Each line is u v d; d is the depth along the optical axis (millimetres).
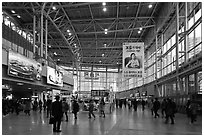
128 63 17438
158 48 35812
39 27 26375
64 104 14672
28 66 19266
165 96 29906
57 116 9883
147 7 28875
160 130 10344
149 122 13961
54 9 26703
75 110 16266
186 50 22734
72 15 31016
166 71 31141
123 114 21719
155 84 35719
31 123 13203
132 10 29594
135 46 17516
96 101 30250
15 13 30203
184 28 23031
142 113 23203
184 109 21031
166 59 31406
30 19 31938
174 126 11883
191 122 13500
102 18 31594
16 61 17203
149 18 32156
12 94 33125
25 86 24344
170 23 29078
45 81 24328
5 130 10234
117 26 35781
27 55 21766
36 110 27016
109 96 28594
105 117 18094
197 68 18531
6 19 29250
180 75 23172
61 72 30359
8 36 17812
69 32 36281
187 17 22969
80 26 35031
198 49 19609
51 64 27156
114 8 28641
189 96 19766
